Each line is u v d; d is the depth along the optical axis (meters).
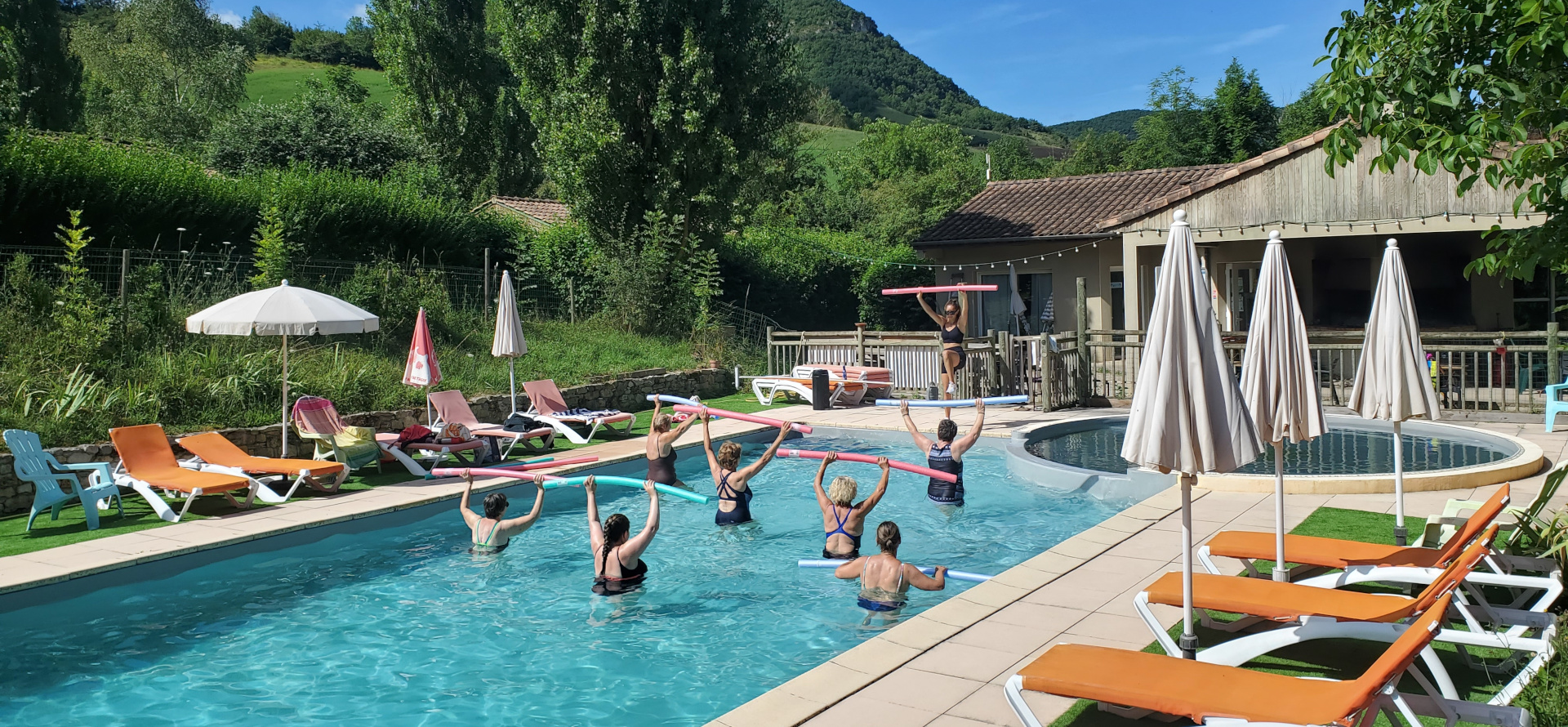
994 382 16.89
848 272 31.33
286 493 10.52
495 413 14.84
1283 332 5.64
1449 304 20.12
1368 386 6.82
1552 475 6.12
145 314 13.18
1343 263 21.03
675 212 23.36
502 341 13.68
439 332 17.52
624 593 7.44
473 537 8.91
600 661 6.04
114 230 15.65
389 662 6.07
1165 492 9.38
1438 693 4.55
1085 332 16.61
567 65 23.00
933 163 55.38
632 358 19.69
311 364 13.88
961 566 8.02
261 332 10.21
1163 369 4.38
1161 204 17.83
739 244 27.94
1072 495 10.60
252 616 6.99
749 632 6.53
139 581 7.75
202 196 16.81
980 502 10.37
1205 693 3.69
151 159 16.86
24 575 7.16
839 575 7.66
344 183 19.30
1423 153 5.32
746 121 24.05
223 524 9.00
